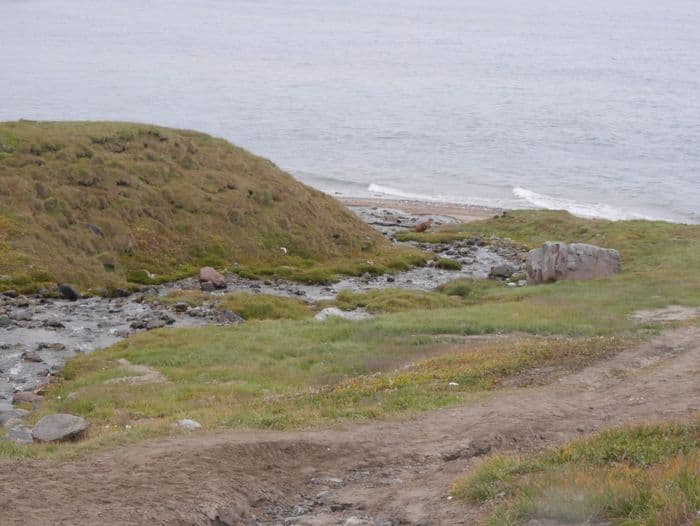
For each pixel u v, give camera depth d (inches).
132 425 764.0
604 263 1818.4
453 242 2379.4
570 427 724.0
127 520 479.5
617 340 1131.9
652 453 563.2
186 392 944.3
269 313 1520.7
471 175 3951.8
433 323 1307.8
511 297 1643.7
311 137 4881.9
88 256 1706.4
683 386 868.6
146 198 1940.2
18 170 1839.3
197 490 538.0
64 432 695.7
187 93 6550.2
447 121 5531.5
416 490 567.2
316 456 646.5
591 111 5944.9
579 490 474.3
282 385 981.8
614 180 3855.8
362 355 1111.0
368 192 3585.1
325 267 1950.1
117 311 1466.5
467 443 673.0
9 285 1526.8
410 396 839.7
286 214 2122.3
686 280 1685.5
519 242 2369.6
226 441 646.5
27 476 548.7
